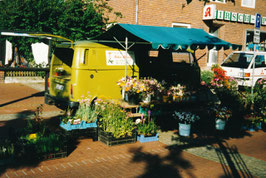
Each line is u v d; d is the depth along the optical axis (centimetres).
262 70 1468
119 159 591
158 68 1014
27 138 591
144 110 804
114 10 1580
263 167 583
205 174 535
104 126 692
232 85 959
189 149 677
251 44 2092
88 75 816
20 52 1052
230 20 1838
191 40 877
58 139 588
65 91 847
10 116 882
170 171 542
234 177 527
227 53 1859
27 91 1332
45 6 1369
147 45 977
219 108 847
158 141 726
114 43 884
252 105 929
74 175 504
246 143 746
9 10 1327
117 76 871
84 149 641
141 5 1494
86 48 812
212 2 1767
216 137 788
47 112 955
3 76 1538
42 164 545
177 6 1627
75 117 705
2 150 549
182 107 898
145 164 571
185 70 1059
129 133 692
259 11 2008
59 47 912
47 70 1014
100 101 762
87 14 1364
